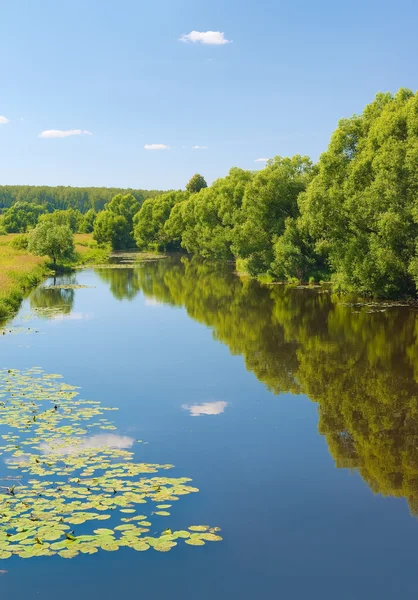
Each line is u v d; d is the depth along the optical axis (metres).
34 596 6.69
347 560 7.53
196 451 11.04
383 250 28.48
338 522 8.47
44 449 10.74
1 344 20.66
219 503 8.94
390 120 28.58
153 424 12.50
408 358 18.19
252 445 11.39
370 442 11.55
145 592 6.80
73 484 9.23
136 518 8.14
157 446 11.25
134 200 112.94
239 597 6.75
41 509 8.28
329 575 7.21
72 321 25.80
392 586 6.98
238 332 23.14
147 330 23.69
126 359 18.52
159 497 8.91
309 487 9.59
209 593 6.82
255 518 8.52
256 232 45.22
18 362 17.94
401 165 26.95
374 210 28.75
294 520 8.51
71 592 6.78
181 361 18.30
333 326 23.98
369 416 13.08
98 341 21.33
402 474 10.12
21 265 46.22
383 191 27.75
